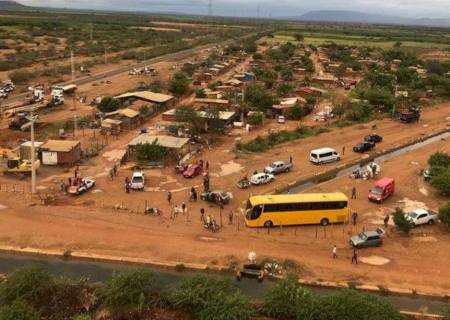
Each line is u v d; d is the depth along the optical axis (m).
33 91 117.69
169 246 44.00
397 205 55.38
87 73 155.62
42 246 43.50
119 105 102.19
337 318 31.44
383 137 88.75
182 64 183.00
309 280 38.91
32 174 54.91
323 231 48.47
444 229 49.03
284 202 48.56
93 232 46.25
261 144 79.19
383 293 37.75
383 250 44.50
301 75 170.88
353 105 106.75
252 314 32.50
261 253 43.19
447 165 66.12
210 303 32.53
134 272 35.59
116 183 60.09
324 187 61.41
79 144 69.19
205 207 53.38
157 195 56.50
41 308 33.19
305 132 89.00
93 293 35.25
